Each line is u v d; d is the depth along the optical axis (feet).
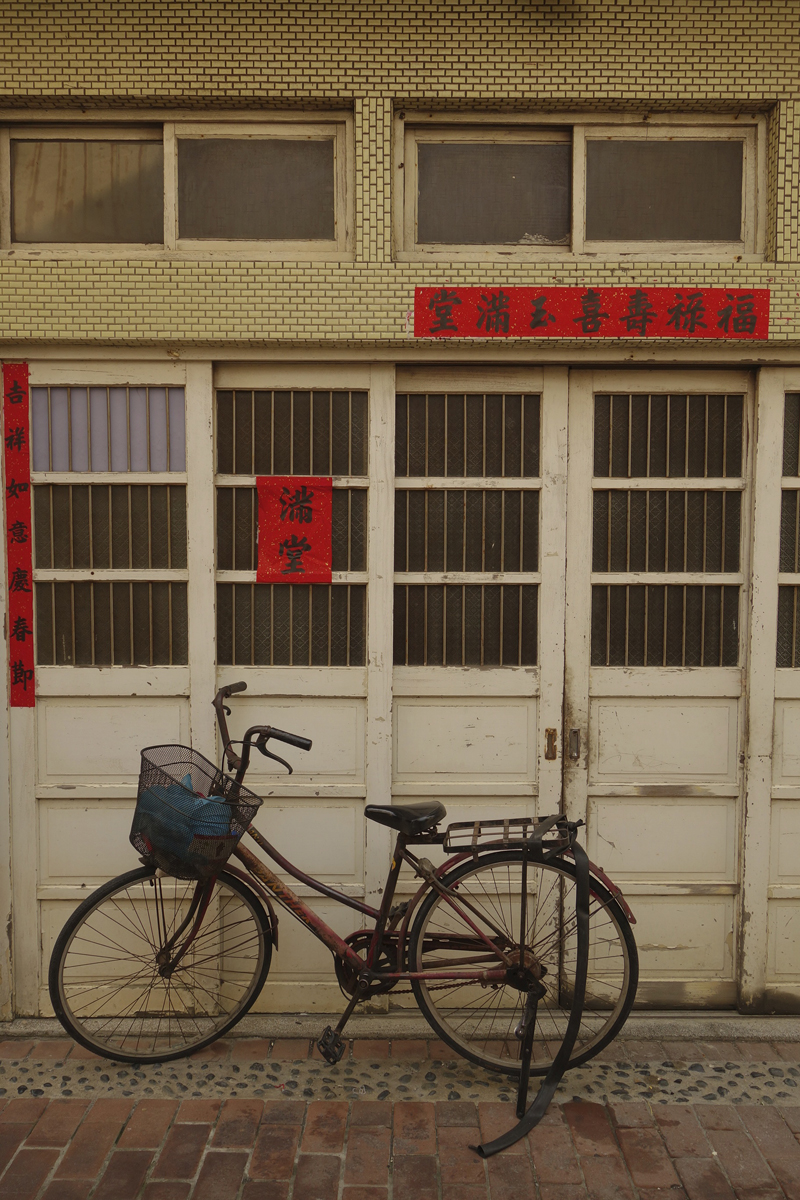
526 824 9.10
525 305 9.73
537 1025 10.03
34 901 10.37
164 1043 9.83
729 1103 8.91
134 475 10.27
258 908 9.67
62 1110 8.72
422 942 9.28
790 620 10.52
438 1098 8.96
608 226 10.24
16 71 9.57
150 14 9.52
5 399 10.16
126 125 10.10
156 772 8.88
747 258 10.07
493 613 10.50
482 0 9.53
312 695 10.37
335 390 10.27
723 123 10.09
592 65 9.64
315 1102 8.87
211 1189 7.67
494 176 10.25
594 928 10.59
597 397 10.42
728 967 10.69
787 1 9.60
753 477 10.34
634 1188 7.74
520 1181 7.81
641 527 10.52
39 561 10.34
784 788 10.41
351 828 10.48
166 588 10.39
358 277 9.72
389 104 9.66
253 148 10.14
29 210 10.21
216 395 10.27
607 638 10.55
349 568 10.41
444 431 10.39
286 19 9.54
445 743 10.50
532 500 10.46
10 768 10.32
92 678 10.30
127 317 9.78
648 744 10.58
